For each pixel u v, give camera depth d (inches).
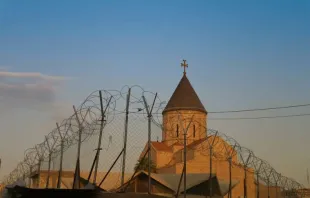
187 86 2869.1
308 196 1819.6
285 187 1681.8
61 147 767.1
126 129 654.5
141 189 1120.2
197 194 1210.6
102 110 654.5
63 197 527.8
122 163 646.5
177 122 1202.6
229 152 1343.5
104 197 526.0
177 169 2062.0
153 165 2102.6
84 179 702.5
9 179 1187.9
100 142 641.6
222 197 1312.7
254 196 2005.4
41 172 950.4
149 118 679.1
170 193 1130.0
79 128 671.1
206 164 2071.9
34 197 531.5
